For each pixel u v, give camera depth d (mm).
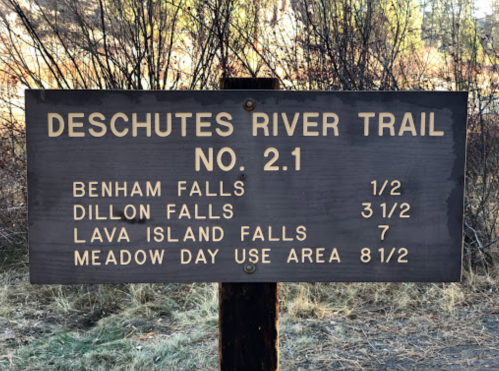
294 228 1558
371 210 1553
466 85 4977
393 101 1529
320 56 4914
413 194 1550
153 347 3332
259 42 5113
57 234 1533
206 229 1553
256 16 5117
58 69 4691
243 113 1527
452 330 3602
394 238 1561
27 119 1503
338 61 4965
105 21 4984
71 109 1511
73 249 1541
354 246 1562
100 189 1532
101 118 1517
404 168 1545
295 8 5004
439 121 1533
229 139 1533
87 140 1519
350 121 1533
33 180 1519
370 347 3357
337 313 3906
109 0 4906
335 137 1537
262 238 1558
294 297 4145
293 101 1527
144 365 3092
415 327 3672
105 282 1551
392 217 1556
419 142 1537
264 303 1625
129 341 3402
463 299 4102
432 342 3422
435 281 1570
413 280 1568
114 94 1512
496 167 5066
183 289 4363
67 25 4977
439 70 5195
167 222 1547
